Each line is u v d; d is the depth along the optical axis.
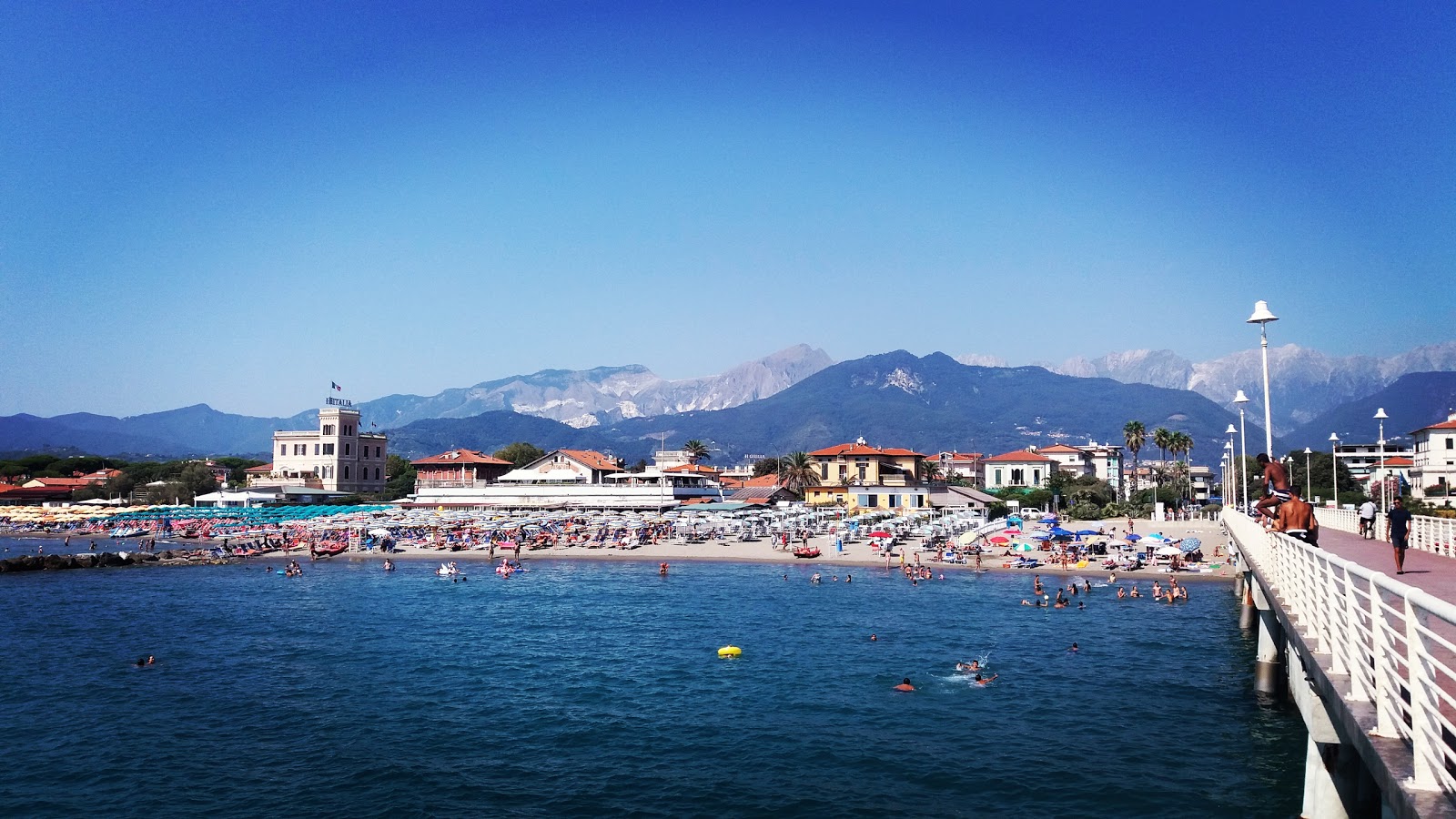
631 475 182.50
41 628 66.62
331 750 38.53
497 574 98.25
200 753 38.22
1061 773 35.12
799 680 49.38
